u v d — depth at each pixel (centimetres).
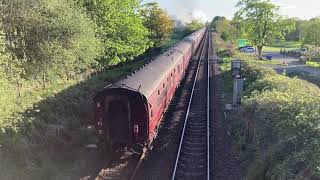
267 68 3381
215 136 2102
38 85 2441
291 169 1193
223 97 3131
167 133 2138
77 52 2352
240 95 2642
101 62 3378
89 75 3222
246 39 6625
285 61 5700
